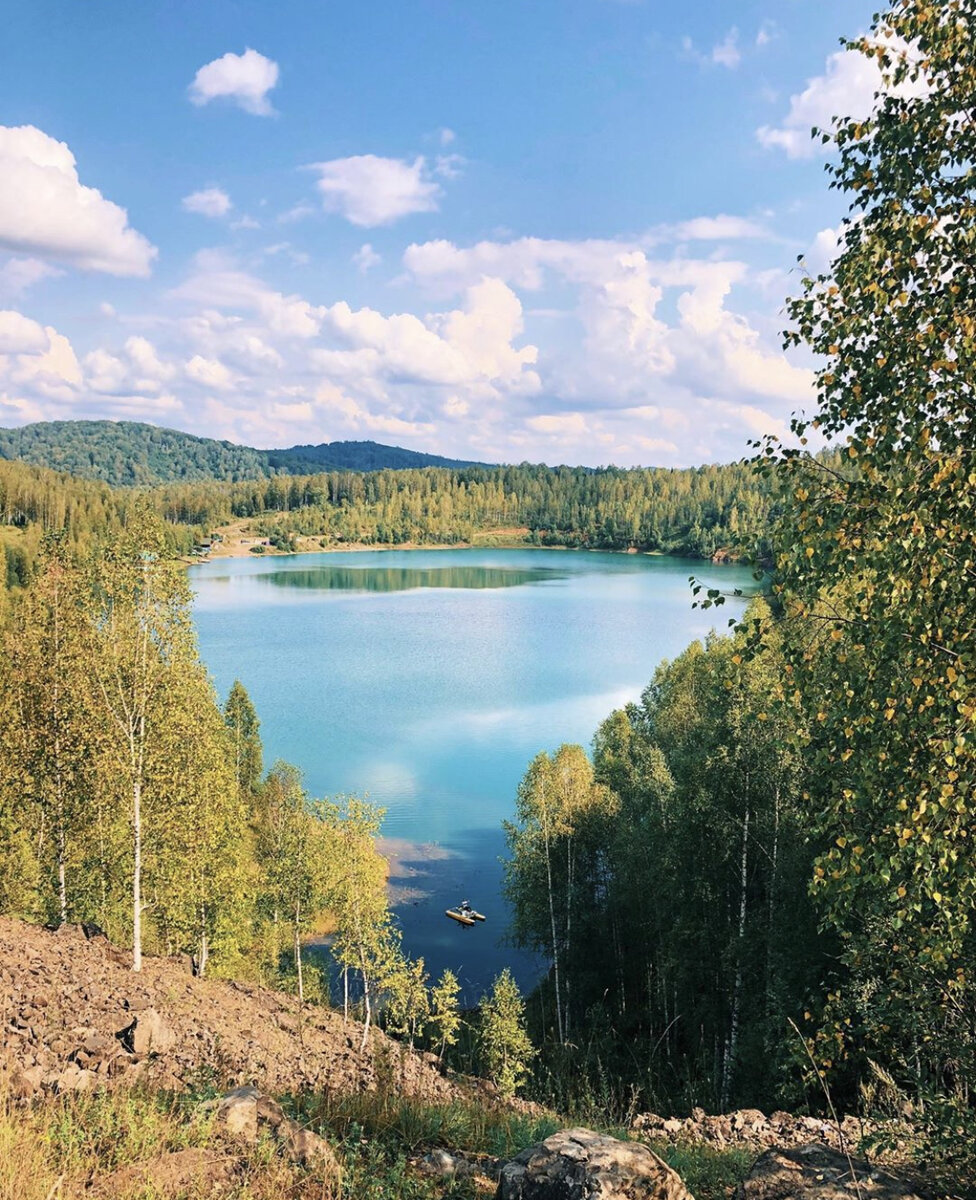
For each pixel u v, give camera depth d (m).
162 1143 5.71
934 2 6.45
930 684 5.88
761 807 22.36
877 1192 5.71
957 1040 6.22
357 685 95.19
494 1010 27.23
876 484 6.31
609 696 88.88
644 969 33.09
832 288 6.98
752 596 6.99
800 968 19.20
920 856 5.62
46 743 23.39
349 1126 7.52
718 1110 21.19
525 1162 5.59
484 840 54.34
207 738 23.92
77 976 15.28
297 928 33.28
